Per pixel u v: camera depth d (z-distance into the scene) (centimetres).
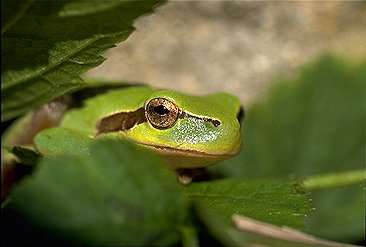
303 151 24
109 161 19
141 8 15
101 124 20
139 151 19
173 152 19
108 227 20
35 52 16
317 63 25
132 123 19
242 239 20
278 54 25
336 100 24
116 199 20
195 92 25
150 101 19
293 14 25
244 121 24
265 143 24
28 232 19
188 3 24
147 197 20
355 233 22
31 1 15
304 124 24
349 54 25
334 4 25
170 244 20
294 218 17
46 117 21
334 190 22
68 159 19
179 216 20
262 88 25
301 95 24
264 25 25
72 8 15
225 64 25
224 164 24
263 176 24
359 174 20
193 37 25
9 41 16
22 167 18
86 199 20
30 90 16
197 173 19
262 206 17
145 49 25
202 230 20
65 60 16
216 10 24
